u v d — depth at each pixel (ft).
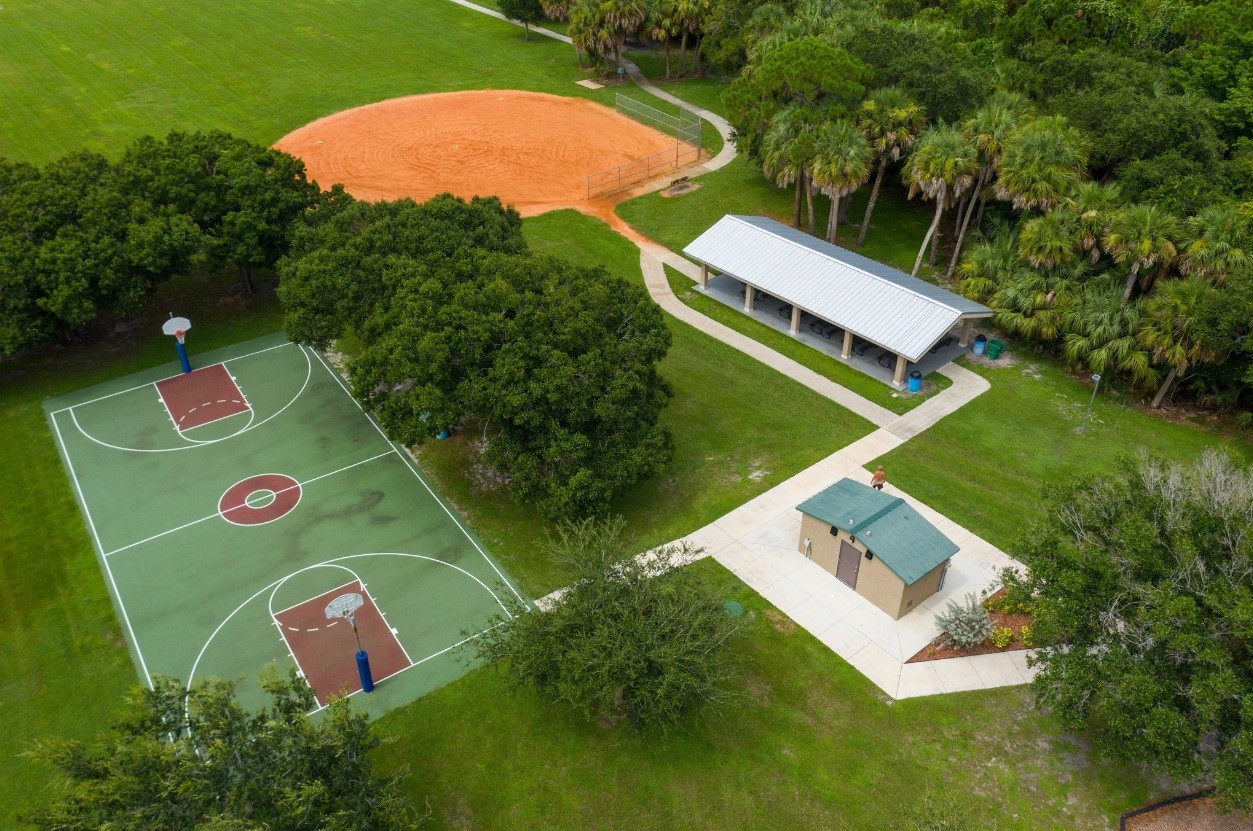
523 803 83.41
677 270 181.37
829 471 126.41
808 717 91.45
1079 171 154.61
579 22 265.54
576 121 249.96
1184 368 132.77
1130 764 86.07
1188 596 77.20
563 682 81.87
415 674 96.99
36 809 70.13
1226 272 130.82
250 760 69.46
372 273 123.65
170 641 101.24
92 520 118.42
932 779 85.25
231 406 140.87
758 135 187.93
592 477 106.73
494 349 113.19
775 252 164.04
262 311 165.78
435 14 335.26
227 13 328.29
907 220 199.11
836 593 106.52
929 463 127.95
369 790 73.61
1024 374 148.05
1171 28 233.35
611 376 112.16
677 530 116.06
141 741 67.26
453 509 120.67
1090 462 127.85
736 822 81.76
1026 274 150.20
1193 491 88.63
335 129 242.99
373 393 118.73
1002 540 114.21
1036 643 93.71
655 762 86.99
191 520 118.52
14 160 217.97
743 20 243.19
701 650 84.28
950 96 169.37
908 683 95.14
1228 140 184.03
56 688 95.66
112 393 143.43
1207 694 70.85
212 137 165.37
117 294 144.15
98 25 311.27
